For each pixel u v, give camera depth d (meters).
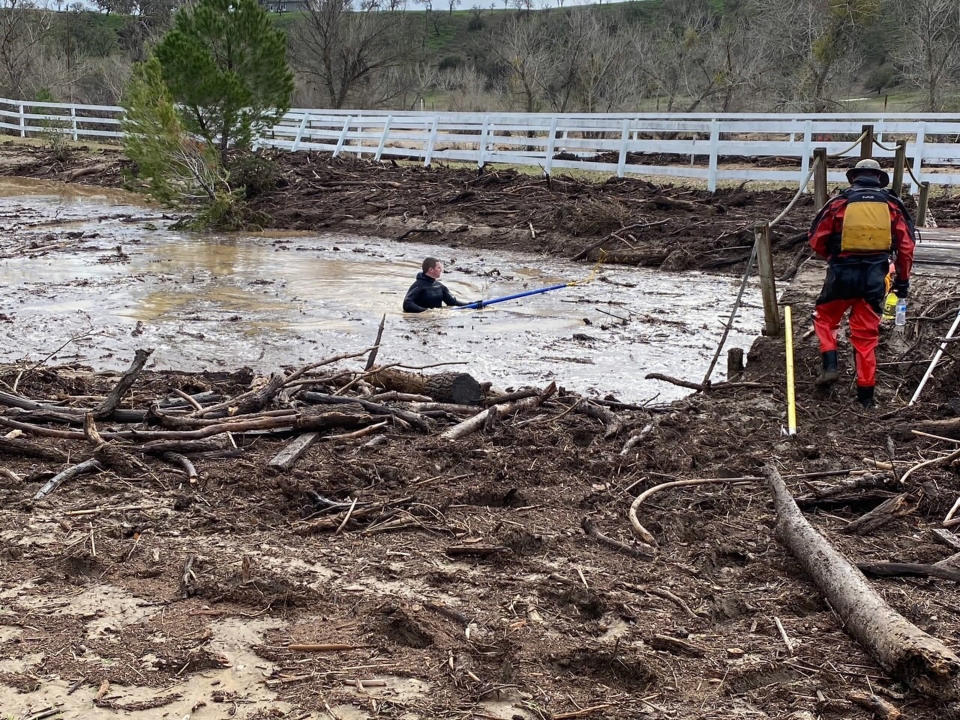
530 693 3.84
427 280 12.62
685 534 5.38
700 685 3.93
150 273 15.06
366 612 4.45
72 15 66.75
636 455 6.55
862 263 7.56
